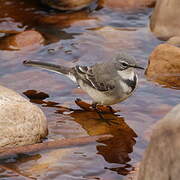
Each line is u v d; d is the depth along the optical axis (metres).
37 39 16.88
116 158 11.55
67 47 16.80
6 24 17.98
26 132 11.61
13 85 14.75
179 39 16.41
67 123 13.01
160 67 15.06
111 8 18.97
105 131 12.66
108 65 13.48
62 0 18.86
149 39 17.19
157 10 17.42
